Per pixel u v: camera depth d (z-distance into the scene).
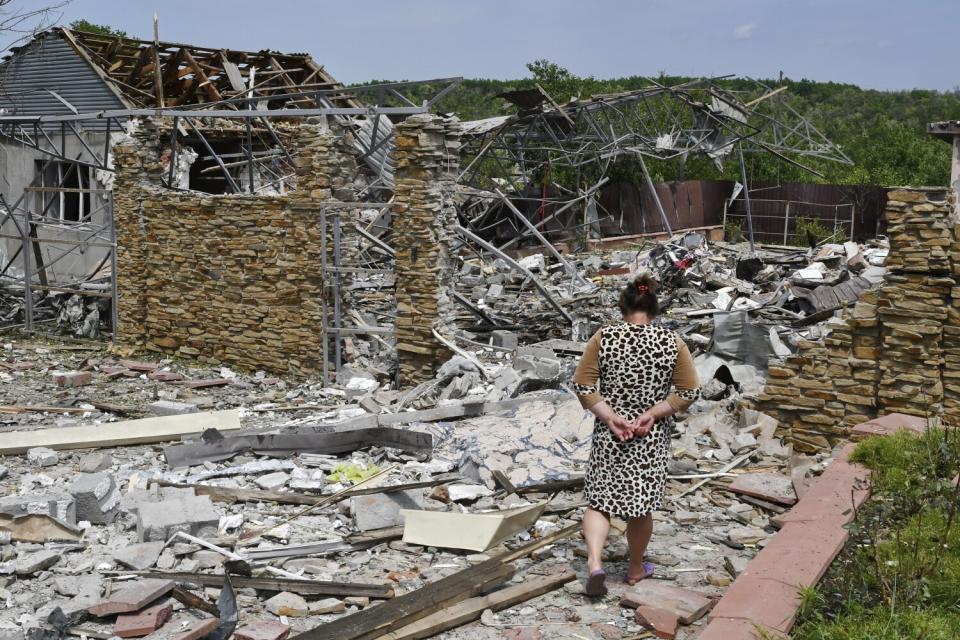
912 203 7.07
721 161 30.28
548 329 14.95
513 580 5.28
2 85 20.34
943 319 7.03
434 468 7.23
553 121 25.33
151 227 13.52
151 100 19.84
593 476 4.91
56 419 9.87
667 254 20.45
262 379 11.98
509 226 27.11
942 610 4.36
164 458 7.81
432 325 10.70
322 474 7.05
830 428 7.61
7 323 16.36
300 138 11.43
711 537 5.89
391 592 5.07
